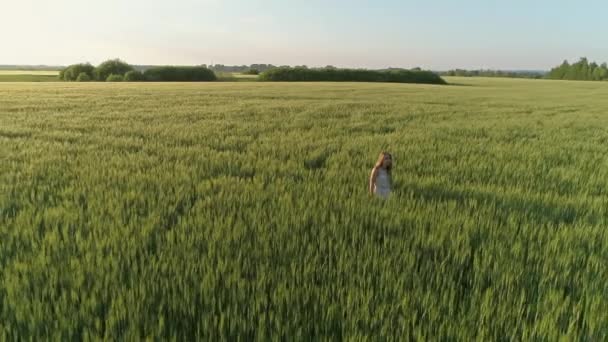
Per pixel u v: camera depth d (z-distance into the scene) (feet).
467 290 11.76
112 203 19.10
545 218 18.81
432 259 14.24
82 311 9.80
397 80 317.22
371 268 12.94
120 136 43.42
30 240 14.61
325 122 57.82
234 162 30.22
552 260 13.88
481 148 39.19
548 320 9.96
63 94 113.70
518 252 14.34
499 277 12.61
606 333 9.83
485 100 120.16
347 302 10.43
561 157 35.73
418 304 10.79
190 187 22.62
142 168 27.94
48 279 11.41
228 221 16.42
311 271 12.35
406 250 14.19
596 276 13.11
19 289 10.83
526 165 31.99
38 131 45.32
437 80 315.78
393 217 17.70
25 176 24.79
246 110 74.23
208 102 92.53
